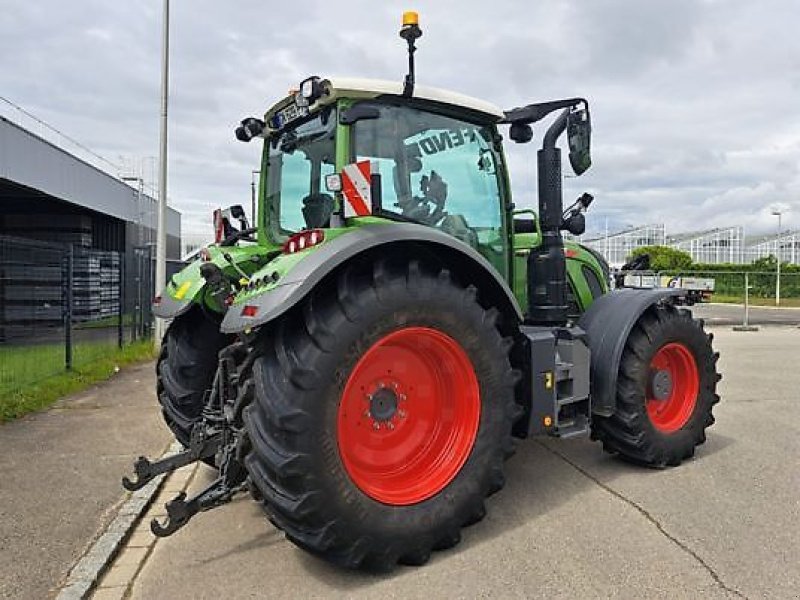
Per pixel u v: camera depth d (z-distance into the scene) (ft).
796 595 9.61
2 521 12.76
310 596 9.90
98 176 54.60
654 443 15.08
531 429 12.80
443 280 11.19
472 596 9.76
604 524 12.23
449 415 11.73
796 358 35.76
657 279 23.11
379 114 11.57
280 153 15.14
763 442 17.80
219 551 11.53
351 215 10.82
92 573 10.61
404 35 12.14
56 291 41.29
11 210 59.31
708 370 16.21
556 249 14.73
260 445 9.88
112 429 19.86
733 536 11.61
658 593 9.71
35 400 23.25
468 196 13.79
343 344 10.04
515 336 12.87
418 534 10.60
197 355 14.75
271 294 10.08
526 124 14.82
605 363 14.64
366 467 11.06
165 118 38.50
